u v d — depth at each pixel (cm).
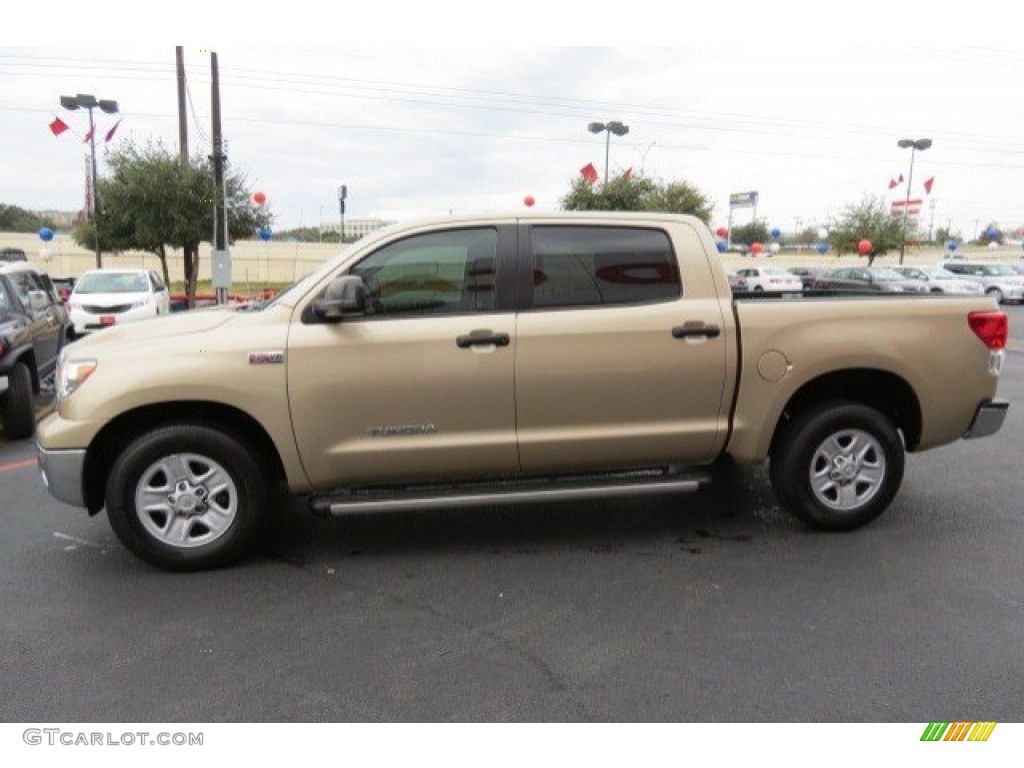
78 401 401
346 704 296
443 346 412
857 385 476
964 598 383
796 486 461
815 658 327
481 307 421
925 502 532
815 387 470
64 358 422
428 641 345
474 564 431
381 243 419
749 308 439
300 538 473
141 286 1650
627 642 342
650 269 436
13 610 377
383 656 332
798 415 461
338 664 325
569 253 429
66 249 3934
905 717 286
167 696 303
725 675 315
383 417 414
